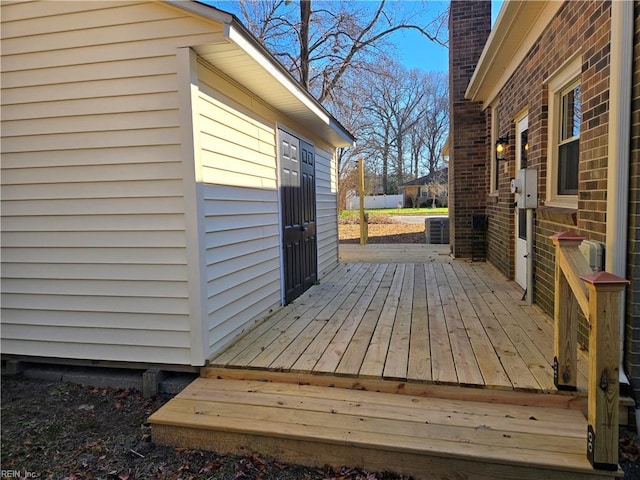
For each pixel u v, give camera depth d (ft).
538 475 6.39
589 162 9.23
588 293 6.61
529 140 14.71
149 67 9.46
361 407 8.11
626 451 7.18
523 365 9.00
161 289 9.96
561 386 7.84
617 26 7.66
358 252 31.04
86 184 10.16
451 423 7.43
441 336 11.10
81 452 8.01
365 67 44.65
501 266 20.36
